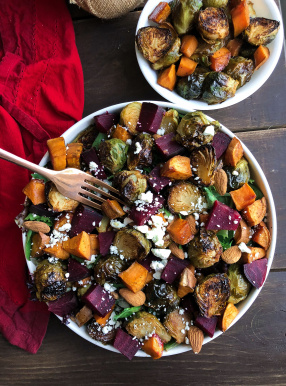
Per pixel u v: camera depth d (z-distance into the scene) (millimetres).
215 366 369
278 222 368
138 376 370
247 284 315
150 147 300
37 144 369
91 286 309
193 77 334
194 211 305
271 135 370
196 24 328
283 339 367
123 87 373
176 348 316
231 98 339
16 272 366
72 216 306
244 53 345
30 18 376
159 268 305
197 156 296
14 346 373
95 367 371
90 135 323
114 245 302
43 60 371
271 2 338
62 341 373
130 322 307
